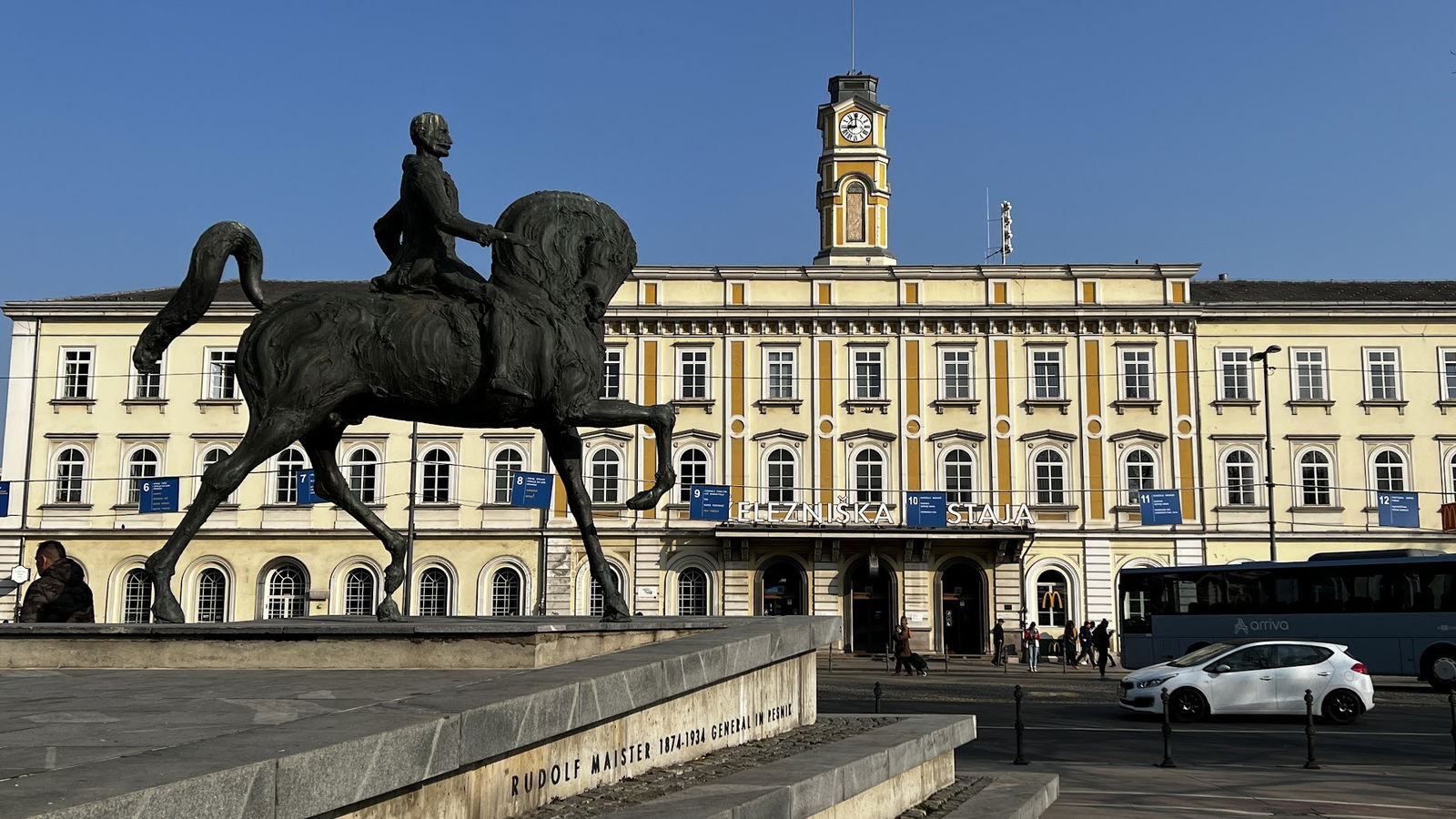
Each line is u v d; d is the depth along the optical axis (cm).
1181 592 3416
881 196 5434
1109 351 4966
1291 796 1388
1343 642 3189
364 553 4875
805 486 4944
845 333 5028
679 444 4950
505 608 4881
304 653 788
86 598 1036
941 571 4822
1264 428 4916
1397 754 1836
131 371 4991
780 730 962
